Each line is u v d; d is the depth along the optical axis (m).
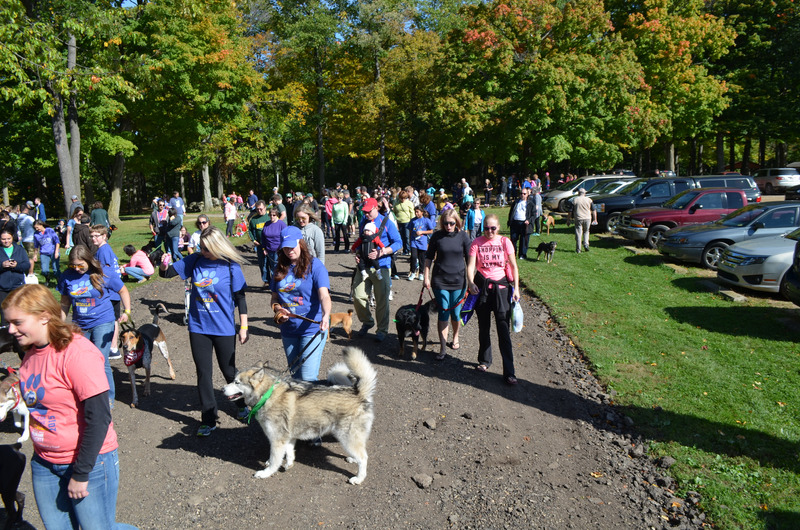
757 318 8.55
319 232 7.41
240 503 4.02
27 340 2.50
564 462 4.71
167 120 27.52
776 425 5.16
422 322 7.11
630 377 6.42
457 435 5.11
